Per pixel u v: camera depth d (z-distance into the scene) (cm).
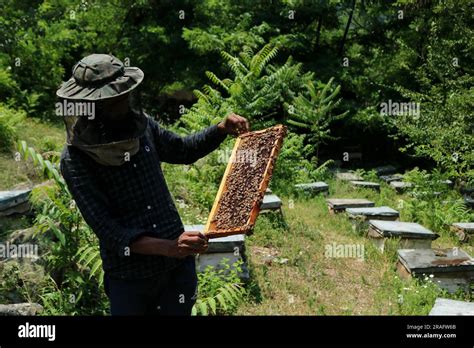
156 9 1661
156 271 303
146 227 301
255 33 1534
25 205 579
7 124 909
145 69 1648
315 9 1546
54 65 1409
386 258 682
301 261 654
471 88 1077
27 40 1364
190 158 344
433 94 1173
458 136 1053
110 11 1616
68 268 493
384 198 1041
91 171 291
